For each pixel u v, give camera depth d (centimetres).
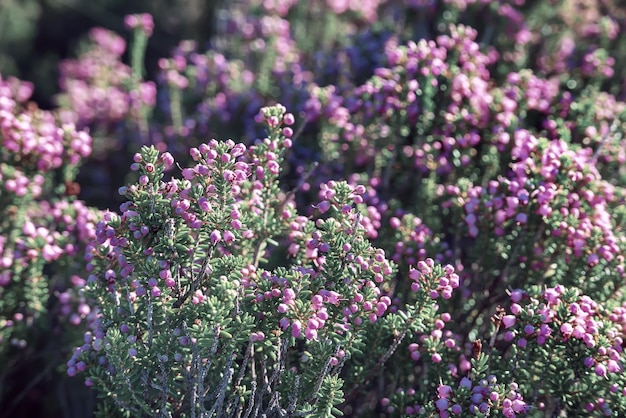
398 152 511
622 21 712
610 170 501
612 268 398
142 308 333
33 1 1270
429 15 686
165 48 1190
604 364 337
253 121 657
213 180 322
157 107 884
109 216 325
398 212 463
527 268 417
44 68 1240
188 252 326
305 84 657
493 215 418
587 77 603
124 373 315
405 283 417
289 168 564
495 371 360
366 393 399
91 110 901
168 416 315
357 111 525
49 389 581
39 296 469
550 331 338
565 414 366
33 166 489
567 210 402
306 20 841
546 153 403
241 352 347
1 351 464
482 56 540
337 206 345
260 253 386
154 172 318
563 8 688
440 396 334
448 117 486
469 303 446
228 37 879
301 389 326
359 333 337
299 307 311
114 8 1238
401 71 488
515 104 516
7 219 489
